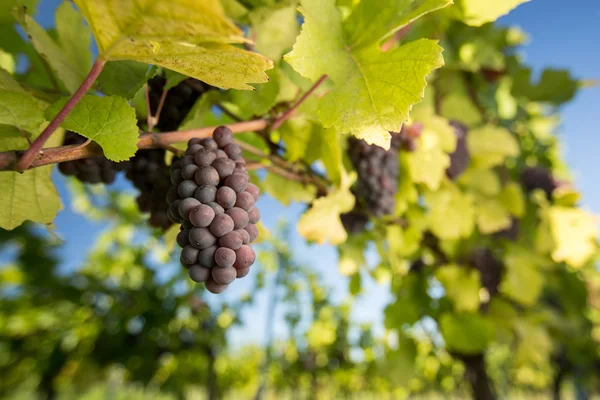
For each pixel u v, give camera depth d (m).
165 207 1.56
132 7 0.72
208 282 0.95
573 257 3.60
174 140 1.24
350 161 2.26
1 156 0.90
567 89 3.76
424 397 13.72
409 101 1.15
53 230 1.50
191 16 0.72
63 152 1.01
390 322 3.58
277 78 1.67
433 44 1.15
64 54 1.64
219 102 1.72
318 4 1.30
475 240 3.55
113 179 1.55
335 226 2.06
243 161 1.14
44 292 8.21
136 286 8.20
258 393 6.65
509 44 4.03
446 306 3.71
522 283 3.61
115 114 1.07
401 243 2.86
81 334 8.12
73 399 10.68
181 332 7.68
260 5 1.82
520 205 3.34
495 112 3.83
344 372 9.92
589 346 5.85
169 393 9.32
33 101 1.12
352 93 1.24
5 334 8.85
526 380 16.09
